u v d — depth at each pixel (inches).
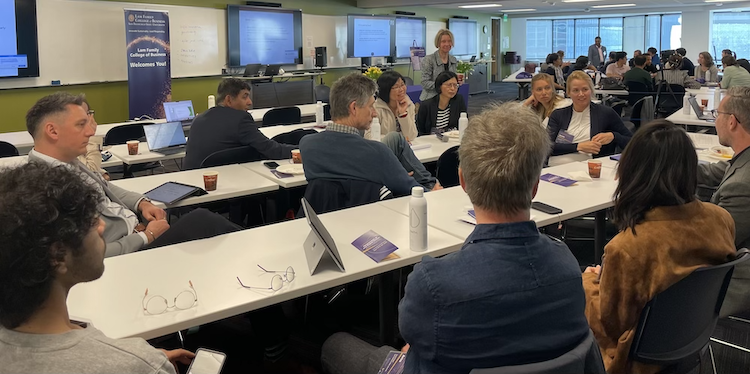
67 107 91.8
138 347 37.6
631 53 706.2
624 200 64.9
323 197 107.5
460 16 600.4
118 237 94.3
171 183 119.2
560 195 108.7
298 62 411.2
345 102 106.2
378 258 76.9
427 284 42.8
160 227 95.2
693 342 66.9
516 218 45.4
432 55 255.1
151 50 314.3
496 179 44.2
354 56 444.5
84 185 37.3
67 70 293.1
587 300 68.8
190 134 153.3
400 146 124.1
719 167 125.2
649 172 62.9
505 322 42.1
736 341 105.4
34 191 34.3
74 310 62.7
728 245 64.3
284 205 142.5
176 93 349.1
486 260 43.1
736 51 641.6
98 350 35.8
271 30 389.4
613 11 650.8
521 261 43.2
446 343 42.3
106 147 178.7
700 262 63.2
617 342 66.9
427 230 86.6
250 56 379.9
